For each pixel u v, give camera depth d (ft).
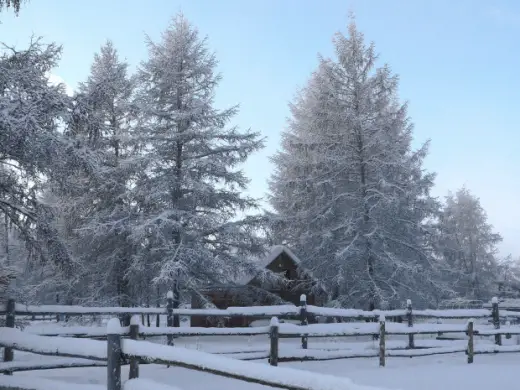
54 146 35.70
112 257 68.90
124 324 57.47
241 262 67.92
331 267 74.95
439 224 84.33
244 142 70.03
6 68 35.70
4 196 40.83
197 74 71.67
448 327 38.81
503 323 62.64
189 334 27.07
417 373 29.48
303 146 79.36
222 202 70.74
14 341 20.31
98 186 67.26
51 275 70.44
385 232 72.95
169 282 60.44
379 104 77.87
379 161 73.10
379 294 66.23
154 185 66.74
